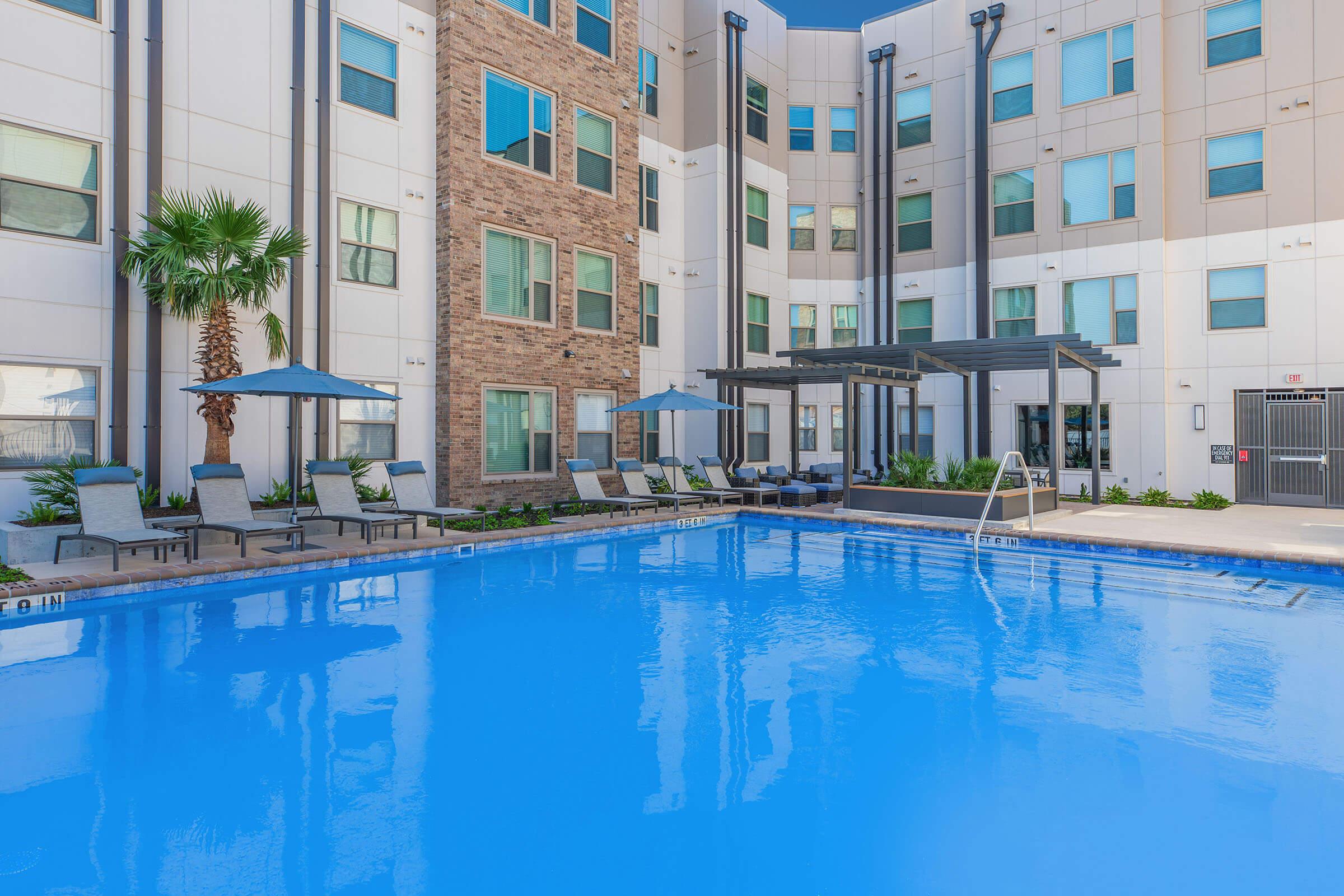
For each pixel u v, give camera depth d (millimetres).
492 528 12609
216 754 4371
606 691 5496
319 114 12234
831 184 22391
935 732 4770
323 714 5004
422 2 13562
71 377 9875
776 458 21781
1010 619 7645
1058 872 3232
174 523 9688
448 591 8828
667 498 14805
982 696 5414
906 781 4105
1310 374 15914
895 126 21562
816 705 5230
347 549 9984
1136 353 17703
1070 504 16391
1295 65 16109
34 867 3215
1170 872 3230
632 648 6578
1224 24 16891
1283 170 16234
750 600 8445
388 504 12328
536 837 3504
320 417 12203
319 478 11047
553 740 4621
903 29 21438
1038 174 18984
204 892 3053
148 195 10469
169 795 3885
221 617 7477
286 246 10648
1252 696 5414
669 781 4094
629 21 16750
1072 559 10969
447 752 4438
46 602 7492
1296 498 16094
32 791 3914
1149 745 4570
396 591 8805
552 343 15102
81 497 8656
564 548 11992
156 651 6352
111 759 4297
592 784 4043
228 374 10320
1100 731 4785
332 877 3164
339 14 12531
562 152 15312
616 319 16484
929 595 8758
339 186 12484
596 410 16156
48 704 5121
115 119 10156
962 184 20469
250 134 11531
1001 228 19562
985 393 19812
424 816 3691
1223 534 11836
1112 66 17984
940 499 13984
